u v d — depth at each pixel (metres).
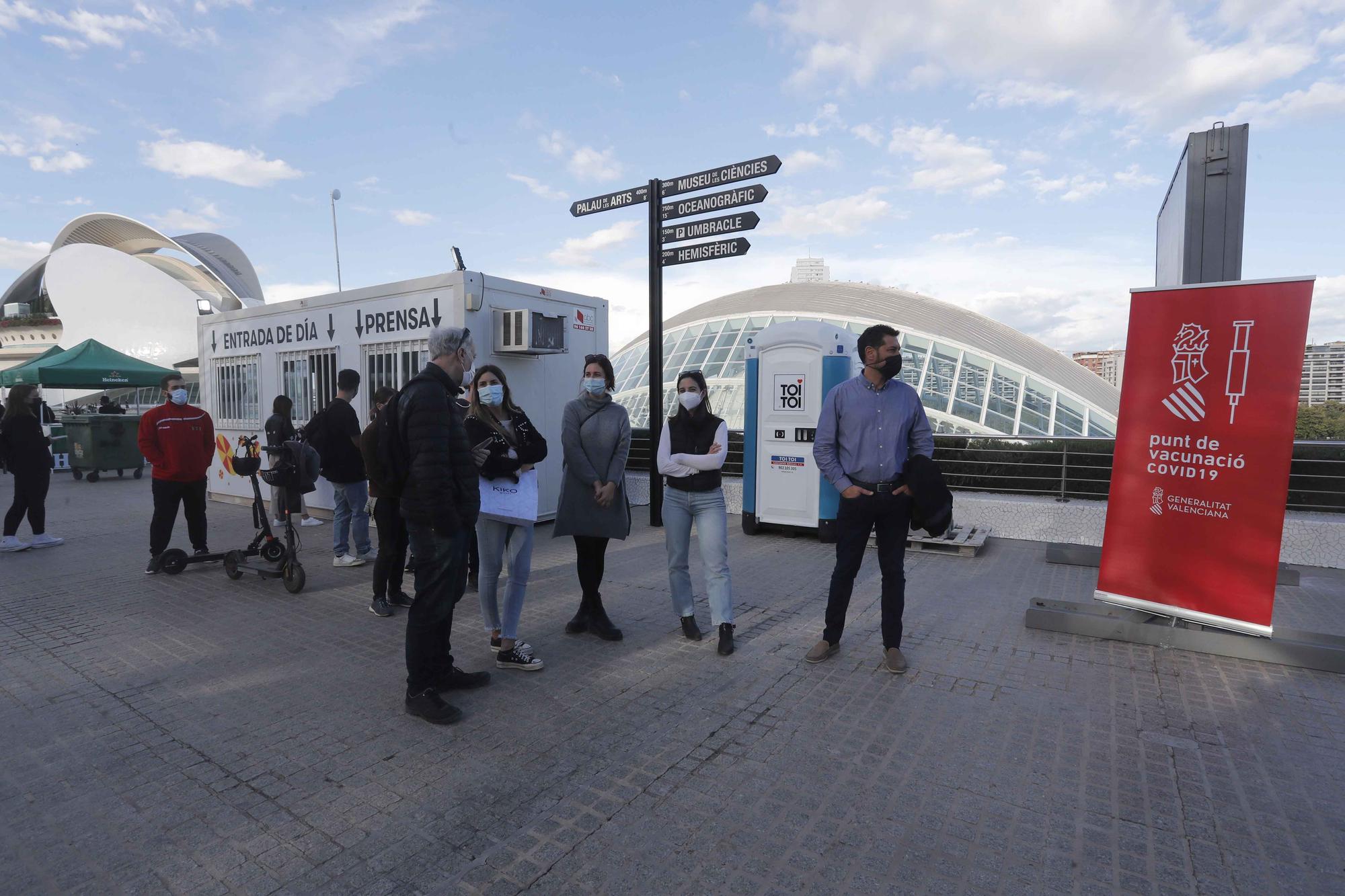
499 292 8.52
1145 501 4.81
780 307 24.47
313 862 2.50
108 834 2.68
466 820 2.75
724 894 2.33
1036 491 8.59
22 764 3.20
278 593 6.07
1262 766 3.15
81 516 10.30
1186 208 6.53
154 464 6.67
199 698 3.90
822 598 5.80
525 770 3.12
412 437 3.46
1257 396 4.40
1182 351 4.65
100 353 15.94
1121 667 4.29
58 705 3.82
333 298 9.51
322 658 4.51
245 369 11.00
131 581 6.48
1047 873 2.43
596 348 9.90
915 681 4.09
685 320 26.56
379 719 3.64
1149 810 2.80
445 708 3.57
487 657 4.50
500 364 8.54
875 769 3.11
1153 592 4.78
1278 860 2.50
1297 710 3.71
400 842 2.61
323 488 9.56
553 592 5.99
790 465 8.20
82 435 14.59
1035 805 2.83
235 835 2.66
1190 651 4.56
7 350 62.56
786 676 4.16
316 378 9.88
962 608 5.52
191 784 3.02
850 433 4.20
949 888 2.35
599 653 4.55
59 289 52.47
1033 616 4.99
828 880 2.39
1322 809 2.81
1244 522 4.45
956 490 8.98
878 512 4.20
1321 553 6.82
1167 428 4.72
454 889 2.36
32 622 5.25
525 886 2.37
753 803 2.85
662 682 4.10
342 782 3.03
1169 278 7.68
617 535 4.62
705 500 4.55
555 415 9.27
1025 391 19.27
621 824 2.71
